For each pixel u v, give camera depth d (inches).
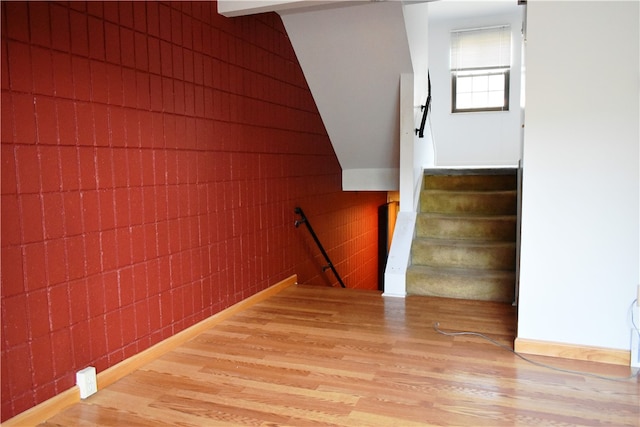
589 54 102.6
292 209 179.5
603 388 95.6
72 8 90.1
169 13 115.3
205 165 130.0
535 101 107.3
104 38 97.2
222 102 136.5
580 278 108.7
